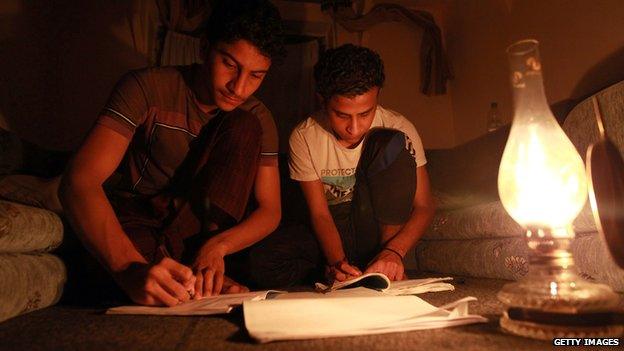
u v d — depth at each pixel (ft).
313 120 4.96
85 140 3.39
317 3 9.71
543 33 7.08
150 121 3.88
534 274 2.06
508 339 1.95
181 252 3.75
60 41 8.42
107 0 8.79
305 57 9.55
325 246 4.55
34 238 3.19
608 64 5.86
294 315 2.27
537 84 2.16
